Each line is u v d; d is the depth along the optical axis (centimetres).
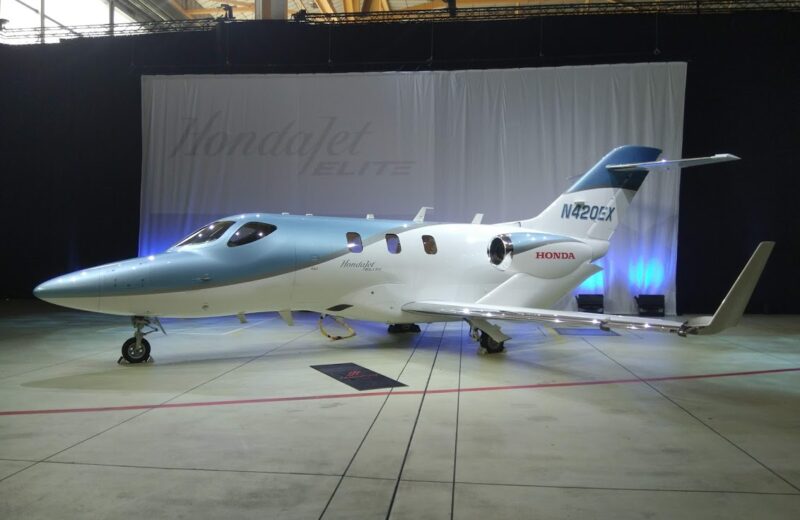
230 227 951
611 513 388
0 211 1883
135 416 617
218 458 488
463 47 1688
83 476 447
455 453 504
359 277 1023
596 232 1277
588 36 1648
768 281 1669
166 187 1716
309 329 1357
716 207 1677
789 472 465
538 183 1627
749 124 1650
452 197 1652
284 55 1728
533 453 506
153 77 1714
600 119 1608
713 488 431
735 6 1631
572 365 921
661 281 1595
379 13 1648
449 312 977
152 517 378
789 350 1072
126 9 1941
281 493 417
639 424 599
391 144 1658
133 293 852
